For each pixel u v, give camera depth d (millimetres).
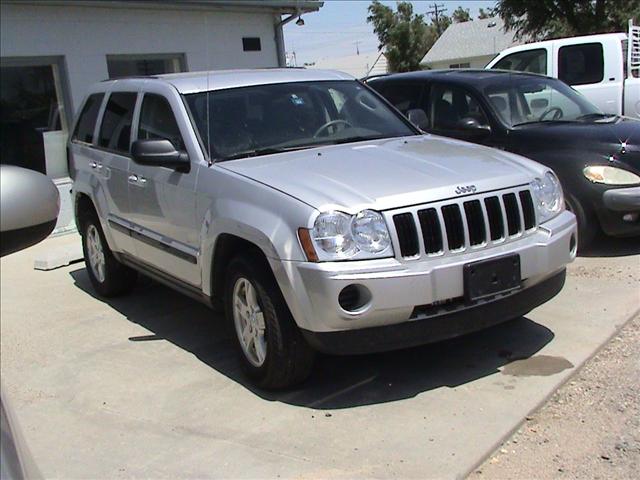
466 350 4641
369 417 3848
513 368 4328
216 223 4305
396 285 3670
